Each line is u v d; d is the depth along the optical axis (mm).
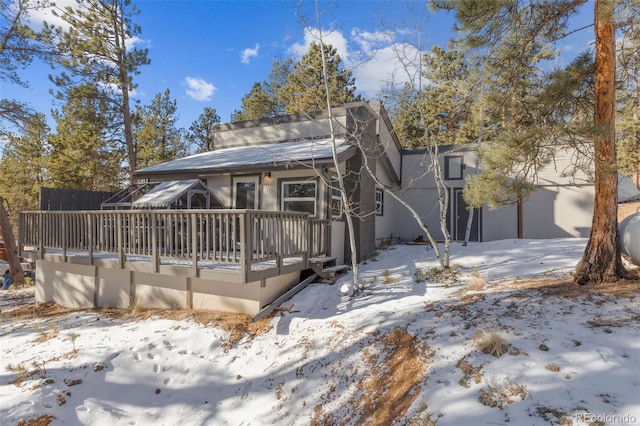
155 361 5598
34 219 9695
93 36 14836
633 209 13219
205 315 7031
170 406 4918
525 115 6730
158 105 24375
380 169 13250
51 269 9609
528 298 5523
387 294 7199
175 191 9977
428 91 18016
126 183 23266
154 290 7922
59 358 5500
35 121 14688
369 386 4363
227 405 4871
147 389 5148
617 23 5324
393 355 4738
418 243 14039
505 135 6000
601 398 2971
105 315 7719
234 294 7176
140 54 16203
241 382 5246
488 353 4020
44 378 5000
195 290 7535
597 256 5832
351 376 4703
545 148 6309
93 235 8086
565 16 6301
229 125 13148
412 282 7883
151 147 23188
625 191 15391
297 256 7855
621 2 5062
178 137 25672
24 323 7637
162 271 7000
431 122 18625
